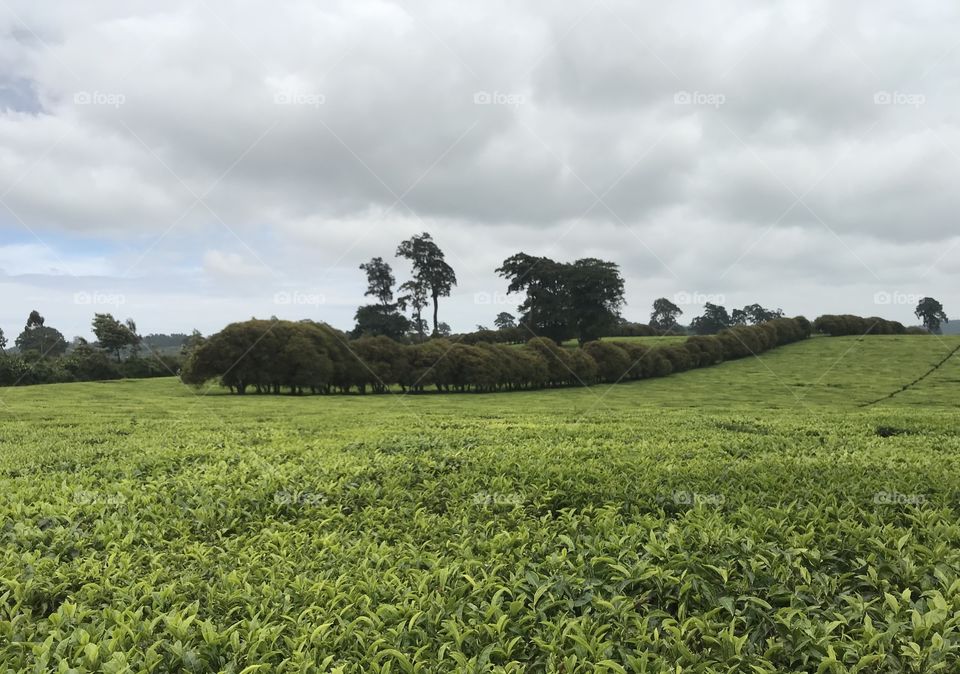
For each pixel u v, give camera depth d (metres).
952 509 7.37
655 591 5.59
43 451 14.36
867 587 5.57
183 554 7.10
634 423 20.12
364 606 5.38
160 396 48.53
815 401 48.09
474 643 4.88
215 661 4.62
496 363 58.94
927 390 51.75
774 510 7.30
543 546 6.69
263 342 54.75
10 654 4.58
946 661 4.39
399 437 16.27
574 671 4.46
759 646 4.80
